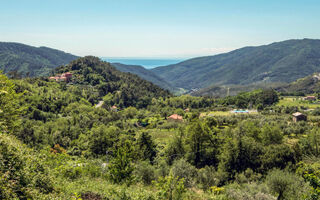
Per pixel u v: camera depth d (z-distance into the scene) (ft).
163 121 320.29
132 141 168.35
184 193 49.75
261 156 106.73
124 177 55.93
